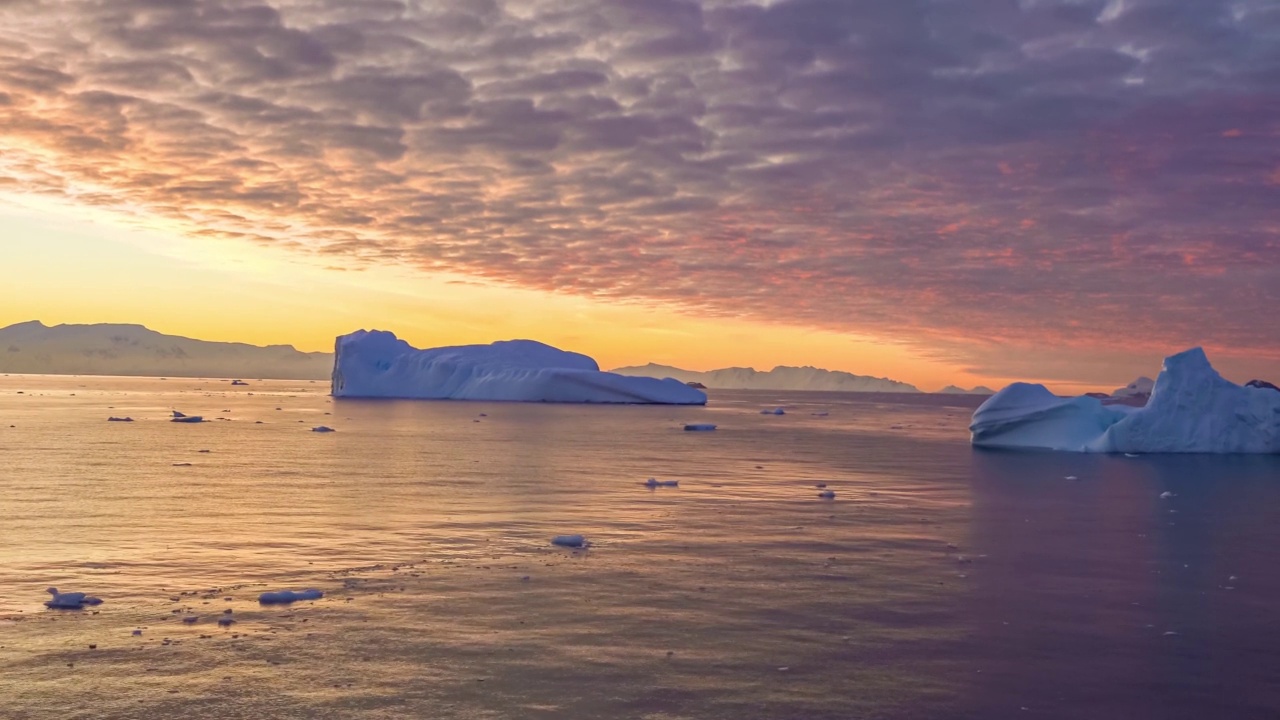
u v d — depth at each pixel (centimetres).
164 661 811
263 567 1194
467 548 1338
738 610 1006
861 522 1650
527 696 734
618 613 986
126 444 3206
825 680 786
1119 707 737
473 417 5522
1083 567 1266
